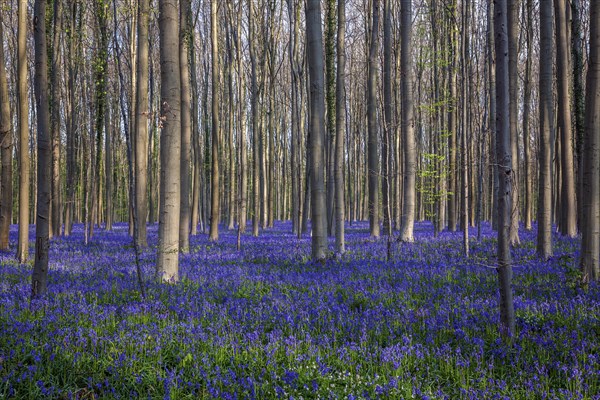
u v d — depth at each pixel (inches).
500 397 177.5
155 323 271.9
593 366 203.8
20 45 583.2
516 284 381.1
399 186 1094.4
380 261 528.1
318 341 242.8
